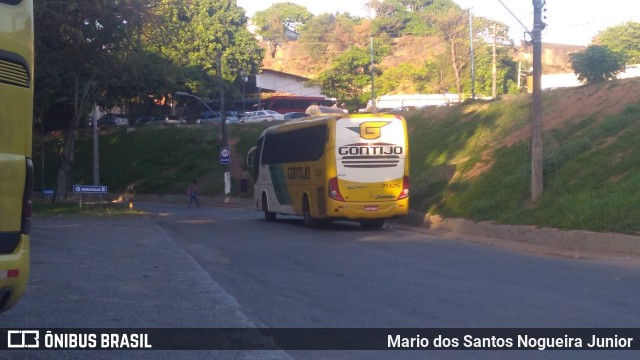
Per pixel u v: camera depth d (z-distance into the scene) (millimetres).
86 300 11922
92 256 17547
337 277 14555
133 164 61875
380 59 73750
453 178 28375
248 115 67688
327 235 23844
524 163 25234
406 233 24594
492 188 24922
